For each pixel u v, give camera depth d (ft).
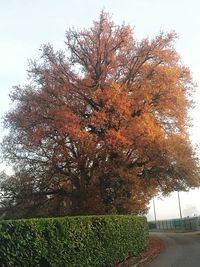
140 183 109.70
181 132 115.44
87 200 108.06
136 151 108.78
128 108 105.91
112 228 65.31
